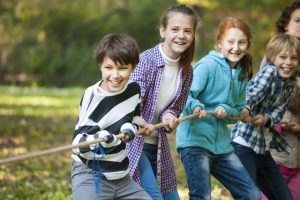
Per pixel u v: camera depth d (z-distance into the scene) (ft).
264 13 102.01
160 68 27.63
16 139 67.56
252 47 30.37
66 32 197.88
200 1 100.53
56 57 198.59
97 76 196.24
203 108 28.22
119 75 23.80
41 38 200.85
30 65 200.75
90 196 23.71
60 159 55.83
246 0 101.76
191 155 28.55
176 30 27.12
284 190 31.22
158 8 188.14
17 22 199.62
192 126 28.76
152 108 27.71
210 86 29.17
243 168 29.19
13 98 127.34
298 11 35.04
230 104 29.48
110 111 24.13
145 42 190.49
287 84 31.68
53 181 46.19
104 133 23.12
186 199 40.50
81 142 23.11
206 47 116.06
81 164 24.22
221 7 102.99
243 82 29.94
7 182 44.96
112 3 193.16
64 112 102.22
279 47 30.96
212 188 44.24
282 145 32.07
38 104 115.85
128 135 23.68
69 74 197.16
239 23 29.19
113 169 24.03
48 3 195.62
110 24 192.65
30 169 50.31
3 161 19.07
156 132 28.35
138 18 190.08
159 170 27.94
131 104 24.67
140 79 27.35
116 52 23.52
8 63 203.31
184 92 28.40
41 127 79.15
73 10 195.83
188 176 28.55
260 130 30.91
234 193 28.96
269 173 31.48
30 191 42.50
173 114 27.91
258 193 28.76
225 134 29.32
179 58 28.02
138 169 27.09
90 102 24.17
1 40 203.31
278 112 31.42
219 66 29.27
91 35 197.16
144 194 24.85
